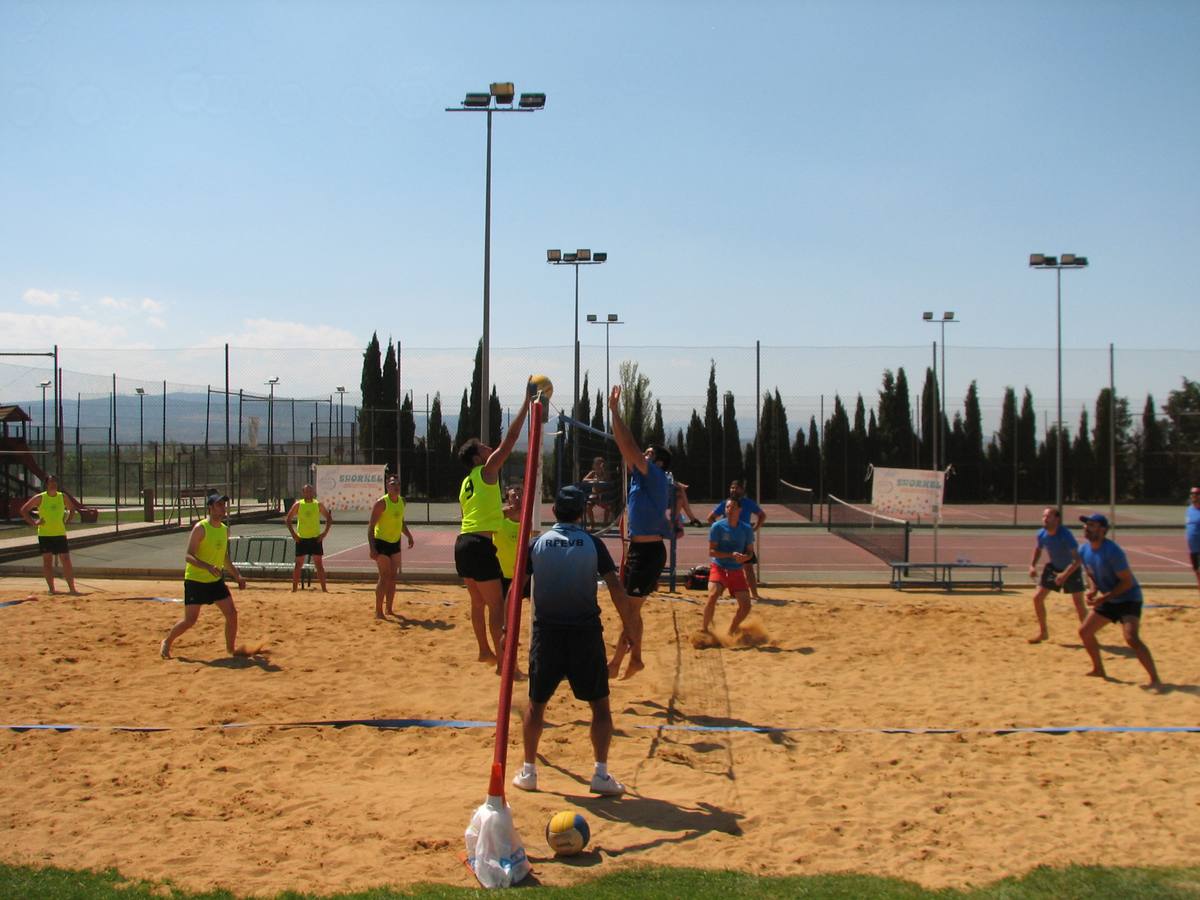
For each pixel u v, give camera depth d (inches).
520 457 779.4
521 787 234.2
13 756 263.0
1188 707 319.0
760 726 294.8
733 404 1509.6
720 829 211.0
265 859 191.5
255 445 1224.8
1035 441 1523.1
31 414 1123.9
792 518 1326.3
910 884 178.9
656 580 328.2
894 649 415.8
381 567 483.2
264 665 375.9
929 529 1184.2
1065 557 429.4
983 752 268.5
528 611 494.9
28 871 183.5
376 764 259.9
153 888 174.9
